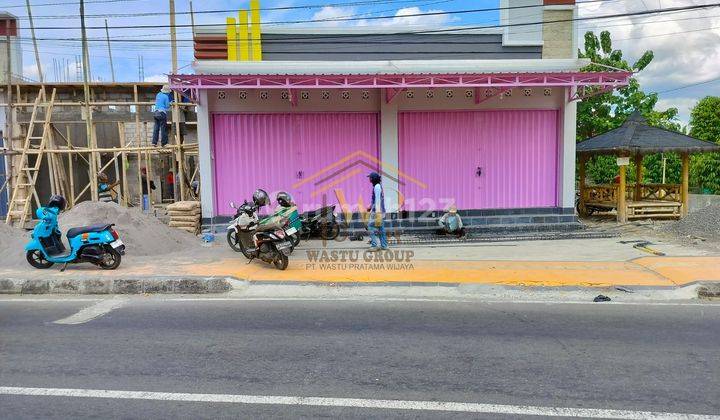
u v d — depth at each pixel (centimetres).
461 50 1386
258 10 1336
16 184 1548
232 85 1128
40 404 436
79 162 1909
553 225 1364
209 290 855
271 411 420
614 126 2353
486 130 1380
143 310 736
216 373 500
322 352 556
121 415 416
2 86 1773
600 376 487
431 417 409
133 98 1895
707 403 430
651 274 900
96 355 551
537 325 650
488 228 1346
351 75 1133
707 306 742
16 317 703
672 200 1645
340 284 856
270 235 934
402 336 608
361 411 420
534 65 1359
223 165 1334
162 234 1155
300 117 1340
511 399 439
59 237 973
